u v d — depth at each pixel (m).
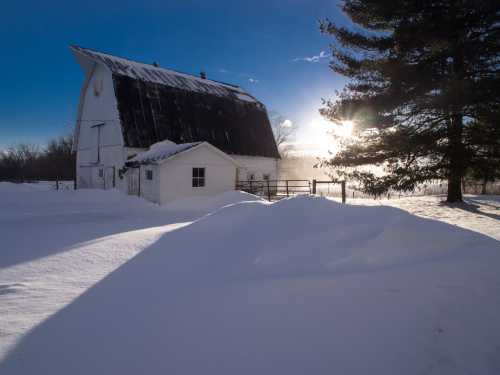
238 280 3.44
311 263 3.71
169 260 4.24
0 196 14.09
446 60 13.12
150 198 15.65
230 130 22.77
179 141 19.67
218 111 22.91
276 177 25.47
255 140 24.05
